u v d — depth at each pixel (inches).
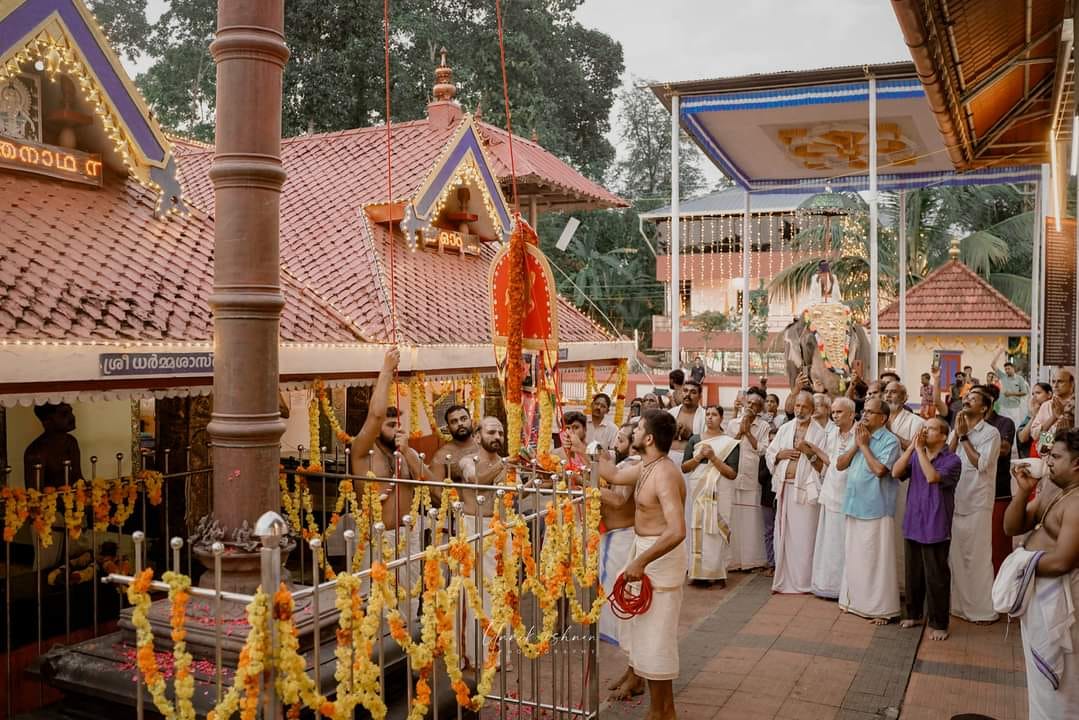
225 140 179.6
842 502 327.0
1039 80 480.7
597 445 202.8
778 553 345.1
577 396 1143.0
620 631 236.1
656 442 216.5
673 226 582.9
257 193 180.2
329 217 434.6
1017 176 724.7
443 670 221.9
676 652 218.2
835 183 770.2
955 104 449.7
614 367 526.9
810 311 676.1
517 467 257.9
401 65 1053.2
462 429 283.1
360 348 304.3
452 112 509.7
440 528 216.1
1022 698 240.7
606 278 1590.8
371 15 1033.5
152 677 132.3
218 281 180.4
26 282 233.1
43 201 277.6
